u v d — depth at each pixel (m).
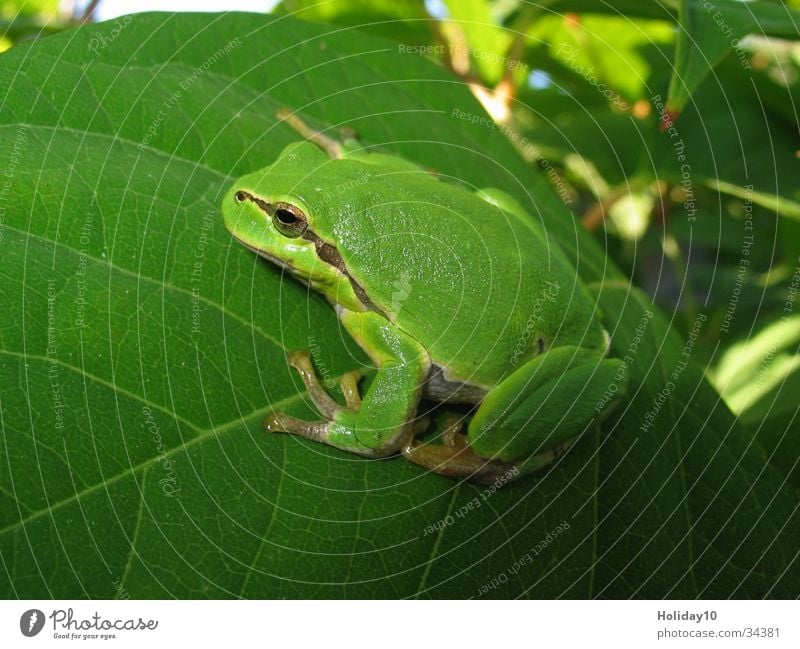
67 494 0.07
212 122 0.09
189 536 0.07
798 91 0.12
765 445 0.11
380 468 0.08
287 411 0.08
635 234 0.13
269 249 0.09
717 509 0.09
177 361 0.08
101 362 0.08
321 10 0.13
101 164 0.08
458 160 0.11
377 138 0.10
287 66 0.10
